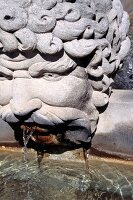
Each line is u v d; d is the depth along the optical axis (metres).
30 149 2.68
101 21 2.18
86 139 2.45
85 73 2.22
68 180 2.54
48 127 2.32
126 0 4.29
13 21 2.00
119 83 3.05
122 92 2.52
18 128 2.49
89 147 2.59
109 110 2.46
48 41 2.04
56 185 2.52
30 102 2.20
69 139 2.45
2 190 2.50
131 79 3.11
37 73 2.15
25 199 2.44
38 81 2.19
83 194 2.46
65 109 2.23
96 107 2.40
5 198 2.44
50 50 2.04
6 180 2.57
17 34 2.03
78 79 2.20
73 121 2.30
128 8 4.36
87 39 2.12
